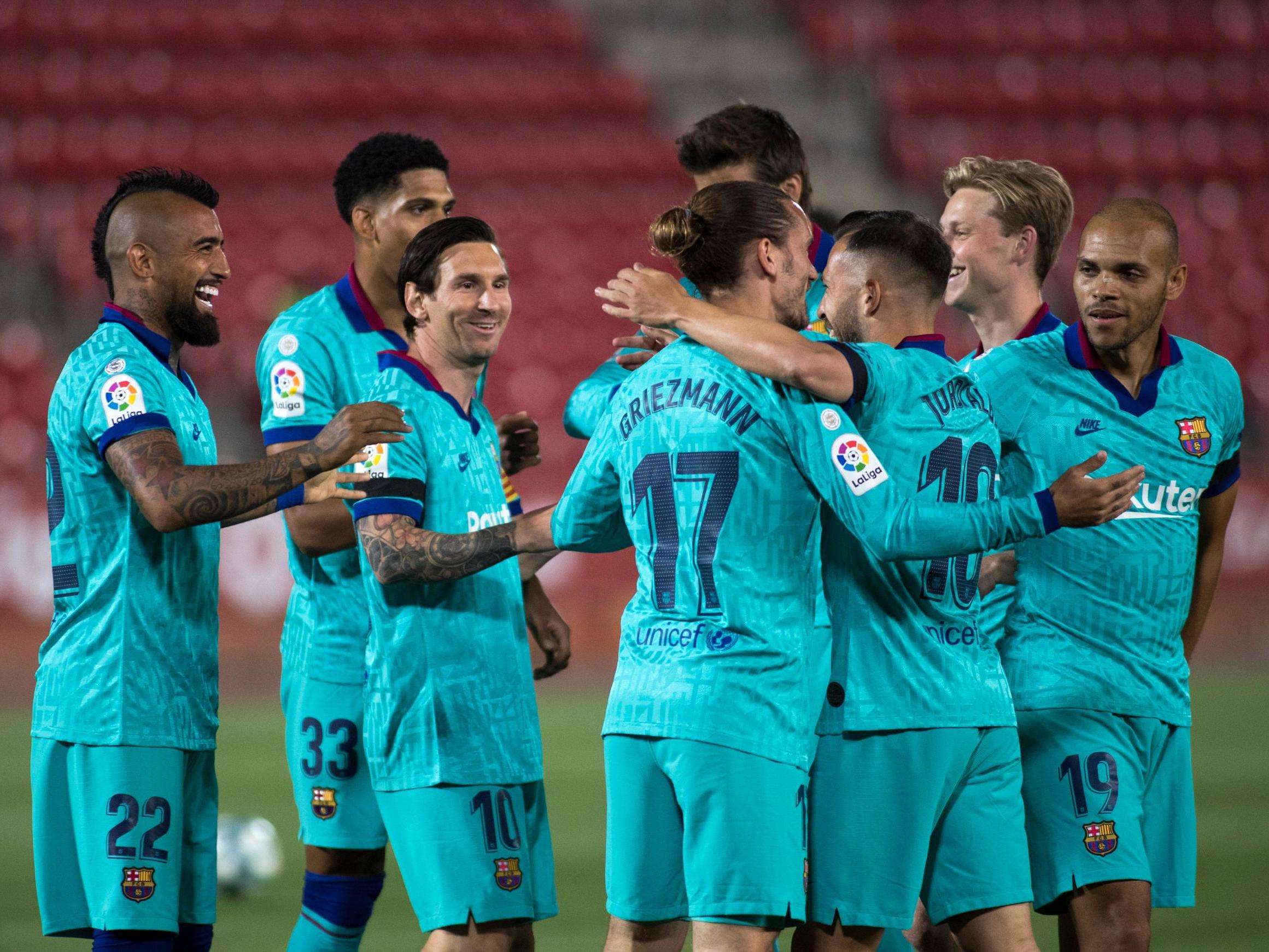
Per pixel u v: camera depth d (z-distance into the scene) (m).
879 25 82.69
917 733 11.90
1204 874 23.44
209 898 13.72
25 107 71.12
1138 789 13.77
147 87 73.38
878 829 11.92
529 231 69.12
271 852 23.05
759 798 11.15
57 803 13.14
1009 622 14.20
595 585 53.84
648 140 77.00
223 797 30.83
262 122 73.56
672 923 11.96
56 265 63.19
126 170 69.19
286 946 19.20
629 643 11.77
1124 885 13.48
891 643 11.96
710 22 85.31
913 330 12.35
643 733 11.41
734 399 11.48
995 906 12.38
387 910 21.78
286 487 12.48
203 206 13.83
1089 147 77.75
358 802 15.38
